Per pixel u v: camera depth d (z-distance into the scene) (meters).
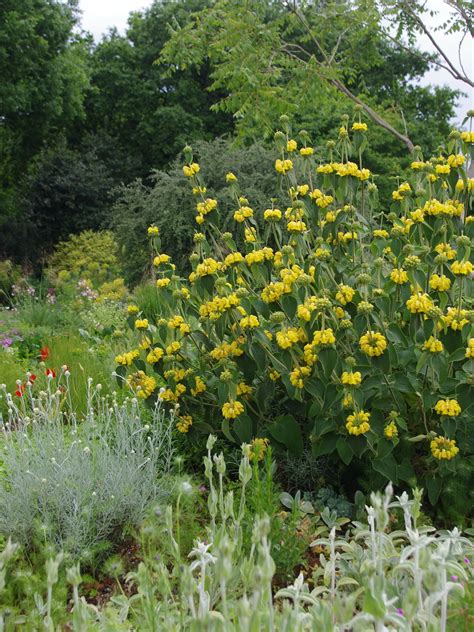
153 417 3.63
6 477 3.11
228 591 2.14
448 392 2.87
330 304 2.81
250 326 2.99
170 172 10.70
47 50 17.02
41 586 2.32
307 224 3.87
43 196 18.55
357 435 2.85
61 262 15.71
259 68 8.03
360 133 3.47
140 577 1.83
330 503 3.05
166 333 3.49
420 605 1.66
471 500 2.96
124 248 11.14
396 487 3.10
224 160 10.17
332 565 2.22
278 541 2.51
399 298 2.96
